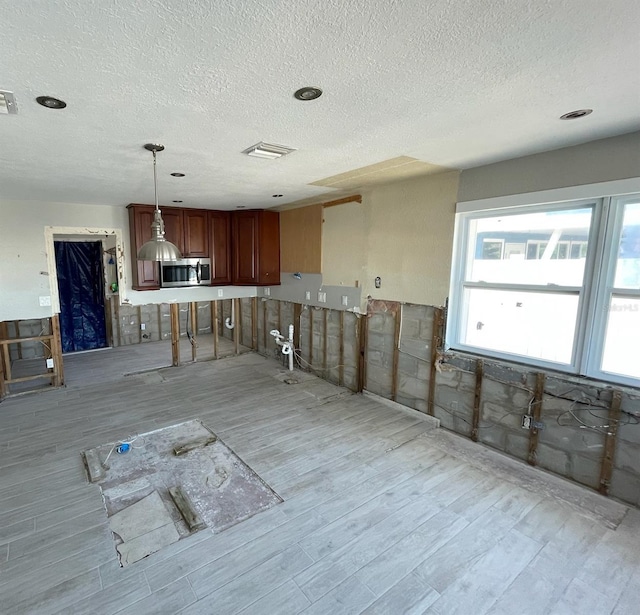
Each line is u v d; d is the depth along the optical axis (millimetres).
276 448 3246
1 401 4289
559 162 2629
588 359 2721
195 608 1768
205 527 2287
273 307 6195
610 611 1777
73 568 1979
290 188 4035
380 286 4195
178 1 1081
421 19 1177
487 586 1906
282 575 1956
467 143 2496
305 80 1594
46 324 6027
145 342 7652
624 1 1092
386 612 1766
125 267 5293
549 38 1286
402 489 2682
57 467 2924
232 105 1836
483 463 3029
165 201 4863
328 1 1090
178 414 3953
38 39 1258
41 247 4637
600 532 2273
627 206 2465
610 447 2568
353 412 4027
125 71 1490
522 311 3084
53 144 2408
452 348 3592
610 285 2582
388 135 2307
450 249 3428
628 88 1681
